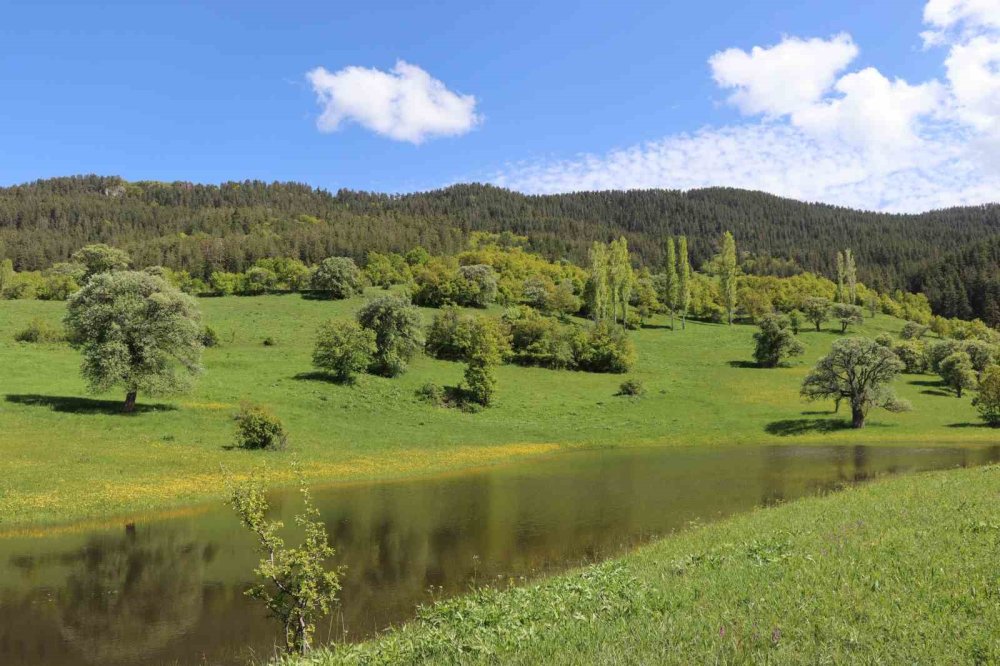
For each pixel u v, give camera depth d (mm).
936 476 26797
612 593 10414
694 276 173000
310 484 32000
